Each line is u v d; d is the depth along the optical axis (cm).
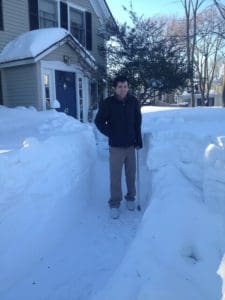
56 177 511
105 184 672
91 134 789
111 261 425
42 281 393
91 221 534
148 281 322
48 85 1405
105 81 1650
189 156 514
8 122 1009
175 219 404
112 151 545
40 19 1562
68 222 508
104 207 587
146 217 429
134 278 333
